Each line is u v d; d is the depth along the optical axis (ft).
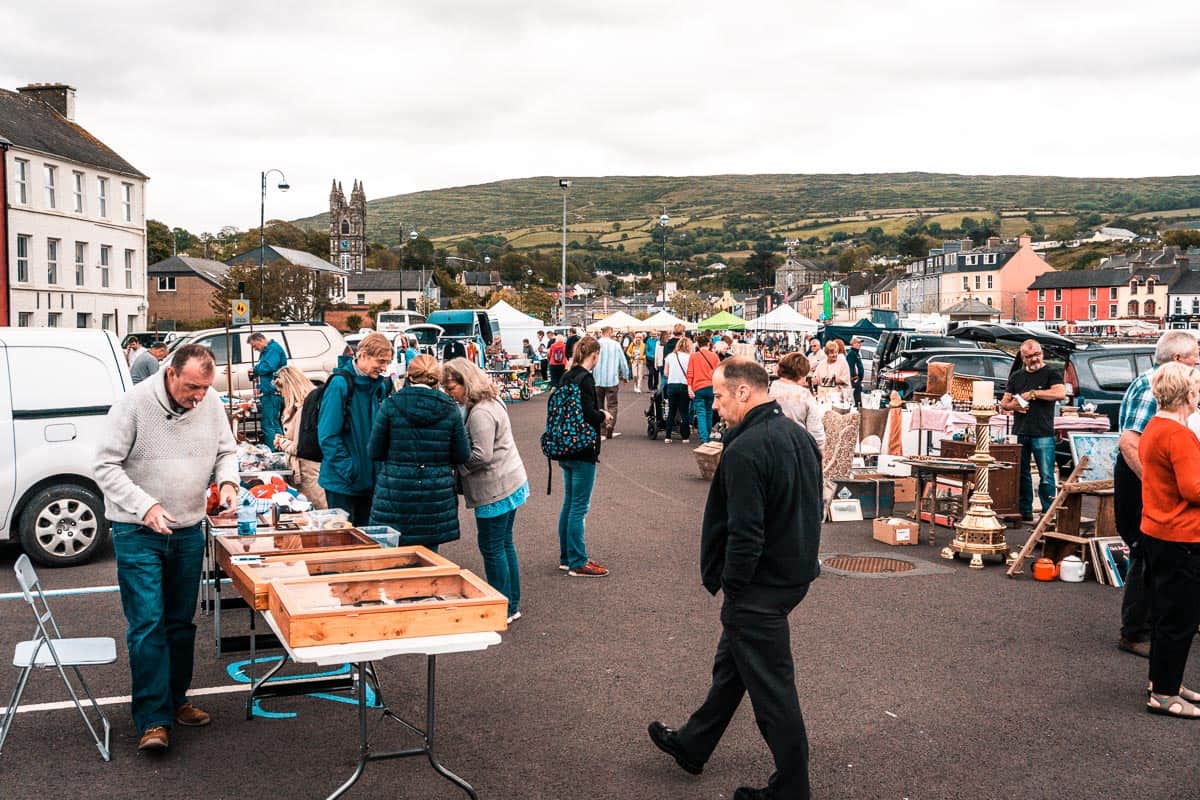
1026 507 36.60
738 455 13.75
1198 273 365.81
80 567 30.53
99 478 16.61
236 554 18.01
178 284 253.24
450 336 123.85
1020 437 36.47
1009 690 19.56
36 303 140.26
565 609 25.35
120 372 31.63
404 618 13.92
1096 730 17.56
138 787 15.24
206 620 24.72
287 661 21.34
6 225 131.54
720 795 14.99
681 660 21.33
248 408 51.67
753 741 17.20
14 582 28.48
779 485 13.85
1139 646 21.84
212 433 17.70
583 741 17.07
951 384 43.70
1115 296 364.58
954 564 30.81
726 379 14.32
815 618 24.59
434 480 21.38
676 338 66.85
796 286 545.44
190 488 17.26
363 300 409.08
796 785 13.97
